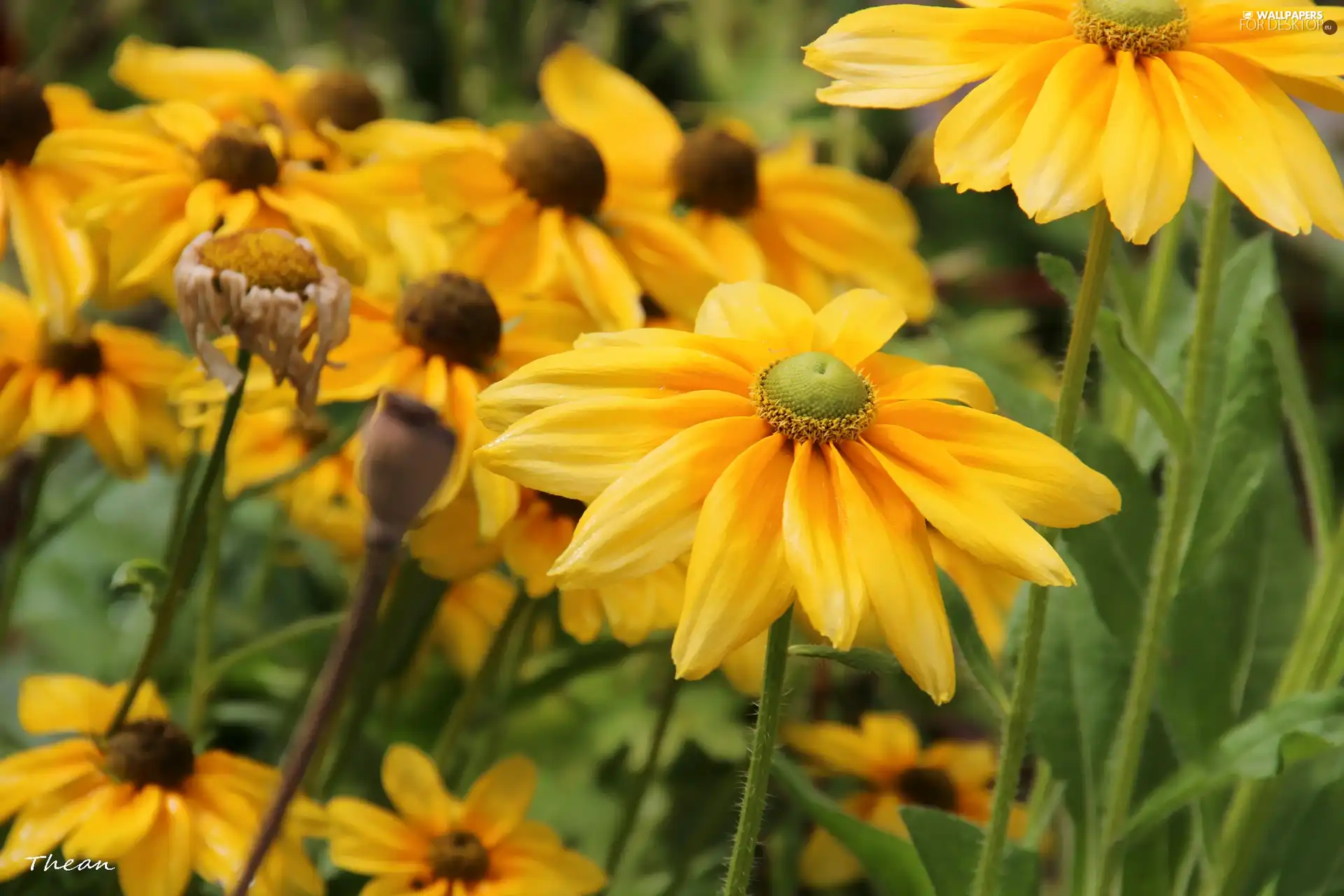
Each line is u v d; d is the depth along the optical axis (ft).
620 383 2.43
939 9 2.52
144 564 2.73
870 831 2.74
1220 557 2.93
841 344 2.51
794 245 3.16
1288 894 2.81
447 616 3.24
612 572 2.34
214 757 2.76
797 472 2.37
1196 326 2.64
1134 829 2.72
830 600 2.32
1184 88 2.45
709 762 3.29
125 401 3.03
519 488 2.80
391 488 2.27
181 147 2.92
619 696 3.37
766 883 3.18
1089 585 2.84
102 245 2.85
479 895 2.76
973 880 2.69
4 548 3.45
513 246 2.97
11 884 2.77
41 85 3.01
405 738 3.28
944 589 2.62
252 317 2.54
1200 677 2.83
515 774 2.84
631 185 3.14
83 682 2.81
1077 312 2.51
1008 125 2.44
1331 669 2.76
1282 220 2.39
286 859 2.71
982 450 2.41
